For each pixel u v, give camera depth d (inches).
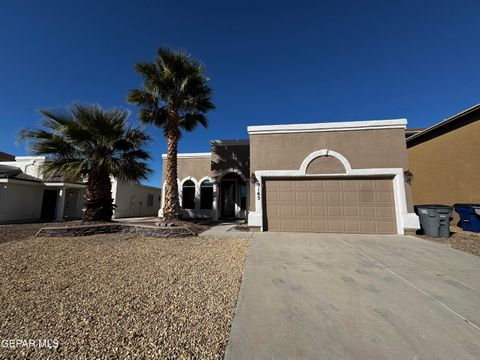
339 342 98.0
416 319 116.6
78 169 342.6
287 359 87.9
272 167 387.2
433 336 102.9
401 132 365.1
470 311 125.0
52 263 201.2
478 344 98.0
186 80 409.7
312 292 146.8
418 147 516.4
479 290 151.6
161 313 119.4
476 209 351.9
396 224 356.5
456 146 424.8
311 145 383.2
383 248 261.6
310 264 203.5
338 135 378.6
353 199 370.6
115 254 232.1
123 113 384.5
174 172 426.3
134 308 124.0
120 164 369.7
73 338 98.0
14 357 86.7
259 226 375.6
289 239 311.9
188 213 628.7
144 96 421.7
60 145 350.3
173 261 209.8
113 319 113.0
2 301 130.5
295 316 118.3
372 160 366.9
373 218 362.9
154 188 932.6
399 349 94.0
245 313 120.6
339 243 287.6
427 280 167.8
